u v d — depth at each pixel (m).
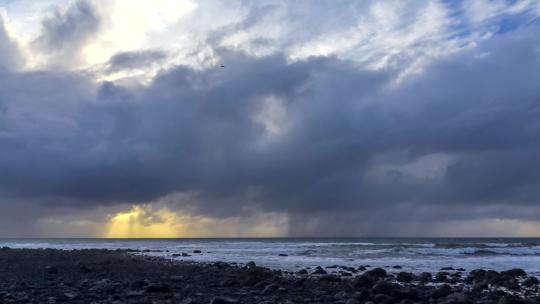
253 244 91.50
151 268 30.77
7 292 16.98
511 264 35.22
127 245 98.44
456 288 20.41
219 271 27.86
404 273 23.95
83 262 36.09
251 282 21.12
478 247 61.12
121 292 17.27
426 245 67.62
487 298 16.95
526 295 18.58
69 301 14.85
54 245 101.19
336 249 58.59
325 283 21.89
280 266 33.81
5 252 54.25
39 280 22.42
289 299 16.16
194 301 14.66
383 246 65.81
